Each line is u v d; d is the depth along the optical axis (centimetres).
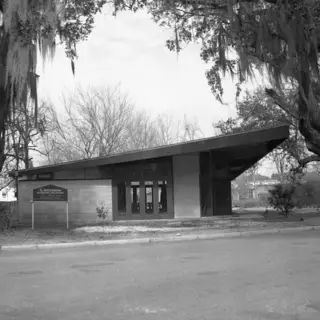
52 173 2464
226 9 1703
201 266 948
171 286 742
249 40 1680
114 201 2486
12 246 1405
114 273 891
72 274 895
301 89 1744
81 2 1627
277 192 2470
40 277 870
